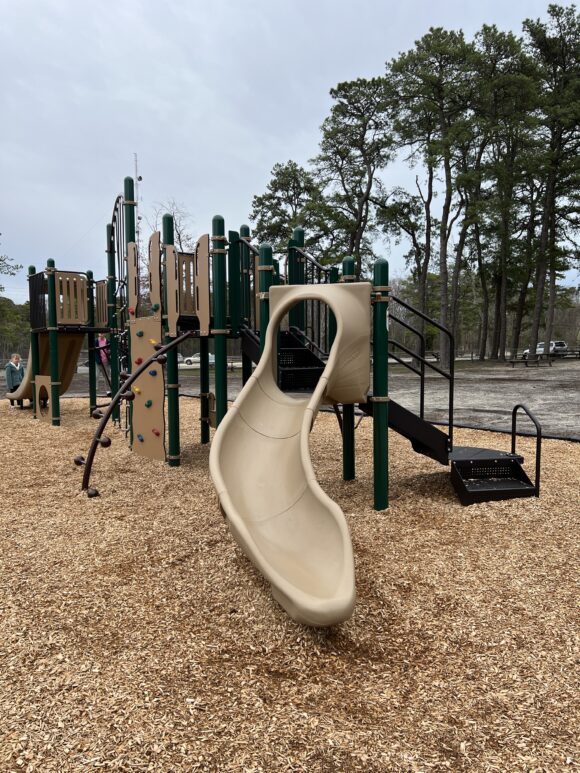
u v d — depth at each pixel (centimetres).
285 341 632
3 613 296
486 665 249
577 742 200
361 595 314
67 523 445
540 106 3066
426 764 190
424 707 221
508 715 215
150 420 675
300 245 679
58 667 246
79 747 195
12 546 395
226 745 198
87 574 347
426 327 5575
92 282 1113
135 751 194
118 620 290
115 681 236
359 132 3209
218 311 563
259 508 326
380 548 381
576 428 884
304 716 214
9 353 5566
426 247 3384
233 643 269
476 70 2934
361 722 211
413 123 3094
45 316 1030
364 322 420
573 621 285
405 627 283
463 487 470
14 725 206
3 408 1283
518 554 369
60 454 732
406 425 480
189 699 224
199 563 360
